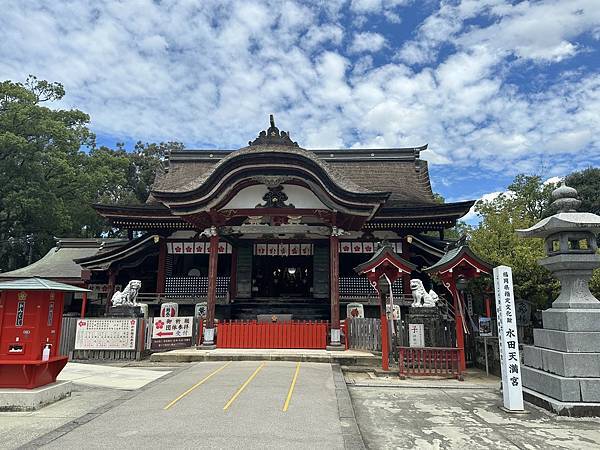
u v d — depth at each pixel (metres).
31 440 6.32
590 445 6.18
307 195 17.33
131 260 23.25
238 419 7.14
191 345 16.67
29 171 34.78
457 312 12.28
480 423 7.34
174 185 27.97
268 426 6.76
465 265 12.13
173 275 23.50
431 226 22.38
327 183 16.44
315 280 22.94
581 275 8.99
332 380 10.57
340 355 13.98
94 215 43.34
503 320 8.57
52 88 39.25
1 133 33.78
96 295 25.75
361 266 12.91
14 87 35.22
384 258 12.59
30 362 8.37
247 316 21.55
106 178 41.25
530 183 38.47
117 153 56.16
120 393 9.70
